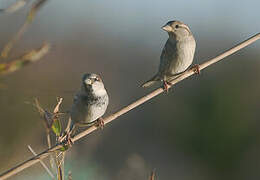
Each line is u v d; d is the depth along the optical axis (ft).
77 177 36.35
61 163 16.35
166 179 52.90
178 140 51.52
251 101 49.06
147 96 20.67
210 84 50.85
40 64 57.41
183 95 52.34
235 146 48.78
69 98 38.22
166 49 27.30
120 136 62.08
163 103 57.21
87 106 23.44
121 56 97.04
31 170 32.22
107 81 81.05
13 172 15.71
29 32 74.59
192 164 51.47
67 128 18.86
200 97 50.52
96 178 41.68
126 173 35.47
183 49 26.78
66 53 81.87
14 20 60.08
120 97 72.38
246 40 22.07
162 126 57.57
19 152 33.32
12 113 34.50
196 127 50.08
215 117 49.14
